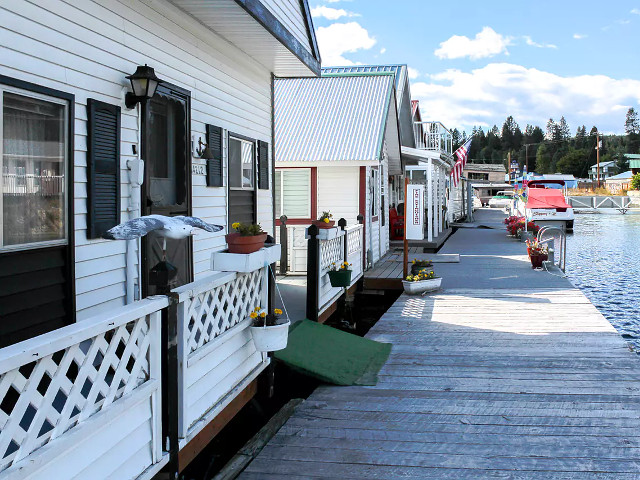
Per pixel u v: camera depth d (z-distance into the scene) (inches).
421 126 973.2
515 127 5698.8
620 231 1050.7
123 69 189.8
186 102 232.2
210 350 148.6
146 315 118.1
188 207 233.9
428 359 248.7
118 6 186.5
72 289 164.6
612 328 301.1
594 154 4143.7
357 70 790.5
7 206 144.6
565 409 190.4
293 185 482.6
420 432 173.6
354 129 486.6
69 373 161.0
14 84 143.3
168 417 127.2
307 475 147.9
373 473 148.6
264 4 256.1
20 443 86.8
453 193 1235.2
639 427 175.3
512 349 263.6
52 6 156.5
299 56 297.0
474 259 591.5
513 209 1321.4
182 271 232.7
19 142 148.3
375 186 538.3
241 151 297.3
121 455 111.8
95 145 173.8
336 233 301.6
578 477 145.3
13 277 145.3
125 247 190.7
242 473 149.4
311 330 260.1
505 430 174.1
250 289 180.1
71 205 164.1
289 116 511.2
